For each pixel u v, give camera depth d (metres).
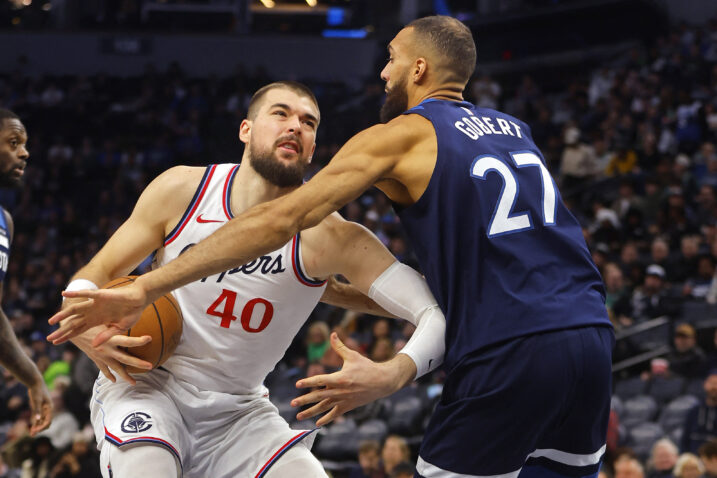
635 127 11.16
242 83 15.52
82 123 15.08
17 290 10.84
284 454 2.26
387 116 2.21
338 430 6.41
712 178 9.37
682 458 4.70
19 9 17.59
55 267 11.30
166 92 15.34
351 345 6.96
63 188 13.67
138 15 17.12
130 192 13.16
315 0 18.34
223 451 2.33
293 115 2.26
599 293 2.01
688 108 11.20
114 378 2.21
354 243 2.18
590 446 2.02
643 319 7.11
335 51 16.58
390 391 1.88
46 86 16.05
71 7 17.34
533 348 1.85
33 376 2.92
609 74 13.16
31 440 6.69
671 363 6.39
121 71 16.67
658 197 9.12
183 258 1.84
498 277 1.89
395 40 2.20
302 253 2.23
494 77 15.10
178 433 2.24
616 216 9.12
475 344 1.89
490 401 1.87
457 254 1.92
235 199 2.28
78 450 6.34
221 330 2.28
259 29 18.02
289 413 6.67
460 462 1.92
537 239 1.95
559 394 1.88
